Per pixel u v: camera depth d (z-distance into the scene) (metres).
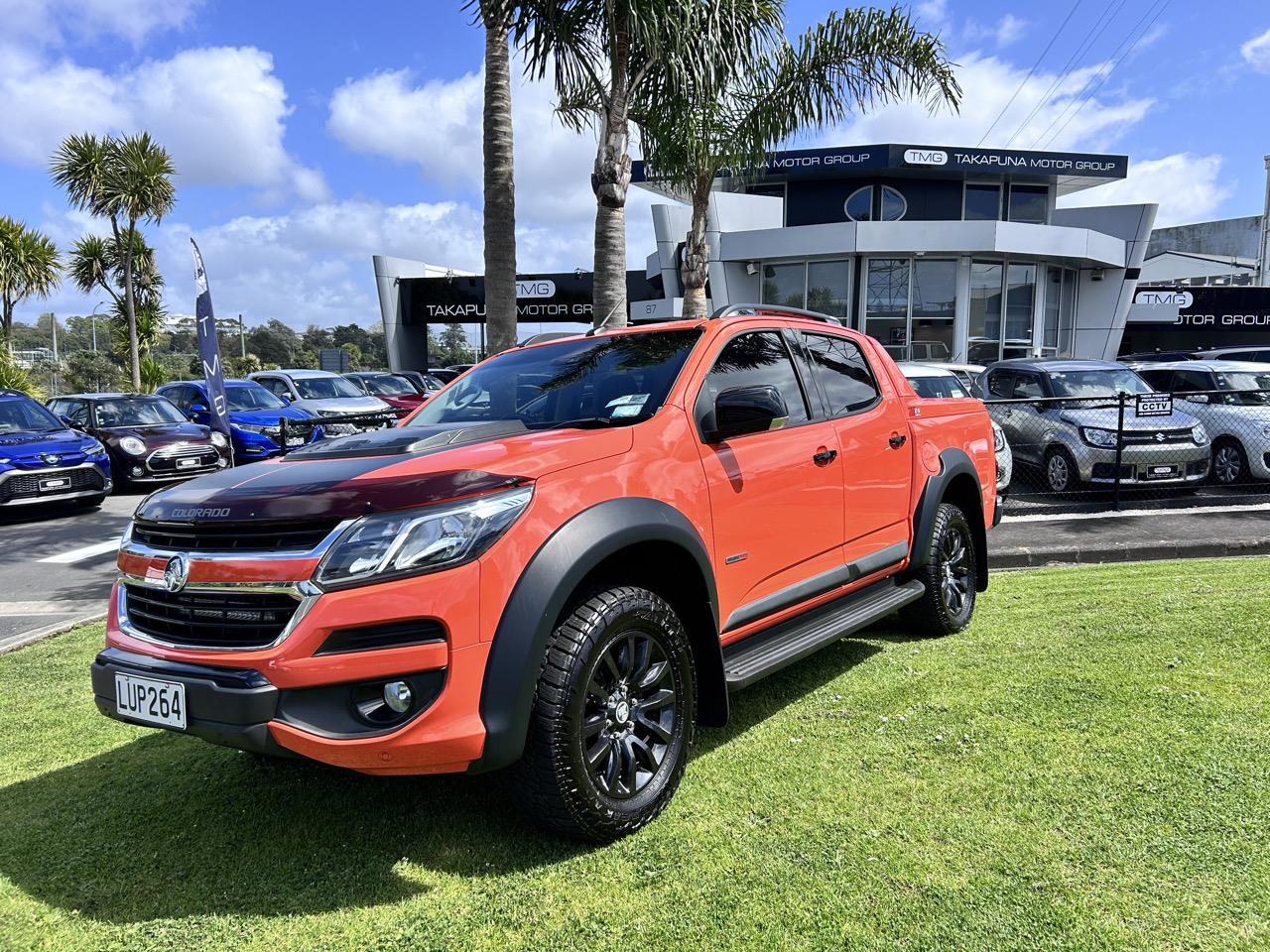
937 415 5.12
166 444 13.61
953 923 2.36
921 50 10.21
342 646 2.48
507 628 2.57
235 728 2.49
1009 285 22.19
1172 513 9.56
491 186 9.01
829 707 3.97
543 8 7.77
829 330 4.62
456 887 2.66
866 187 24.80
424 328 33.06
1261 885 2.47
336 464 2.93
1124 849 2.68
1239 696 3.87
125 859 2.89
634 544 2.92
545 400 3.79
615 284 8.70
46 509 12.09
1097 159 24.05
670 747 3.06
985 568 5.49
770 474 3.64
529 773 2.68
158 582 2.73
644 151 10.31
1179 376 12.40
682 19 7.65
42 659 5.27
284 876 2.76
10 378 20.80
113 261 27.62
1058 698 3.94
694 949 2.31
